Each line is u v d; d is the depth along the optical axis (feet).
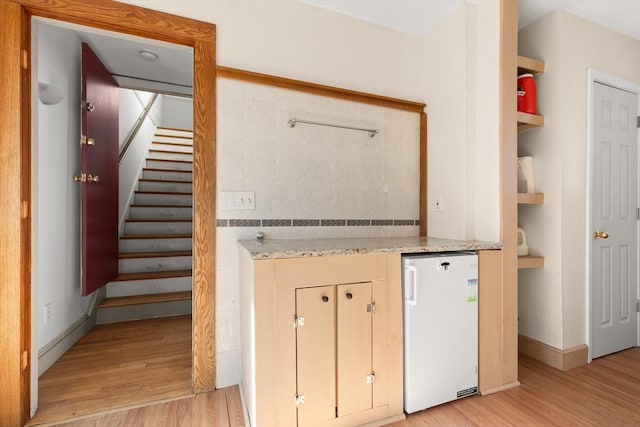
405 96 7.59
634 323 7.88
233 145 5.97
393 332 5.02
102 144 8.55
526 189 7.18
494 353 5.80
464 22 6.49
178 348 7.44
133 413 5.07
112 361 6.79
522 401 5.49
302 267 4.47
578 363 6.77
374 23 7.27
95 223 8.12
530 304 7.32
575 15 6.96
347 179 6.98
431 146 7.50
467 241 6.31
